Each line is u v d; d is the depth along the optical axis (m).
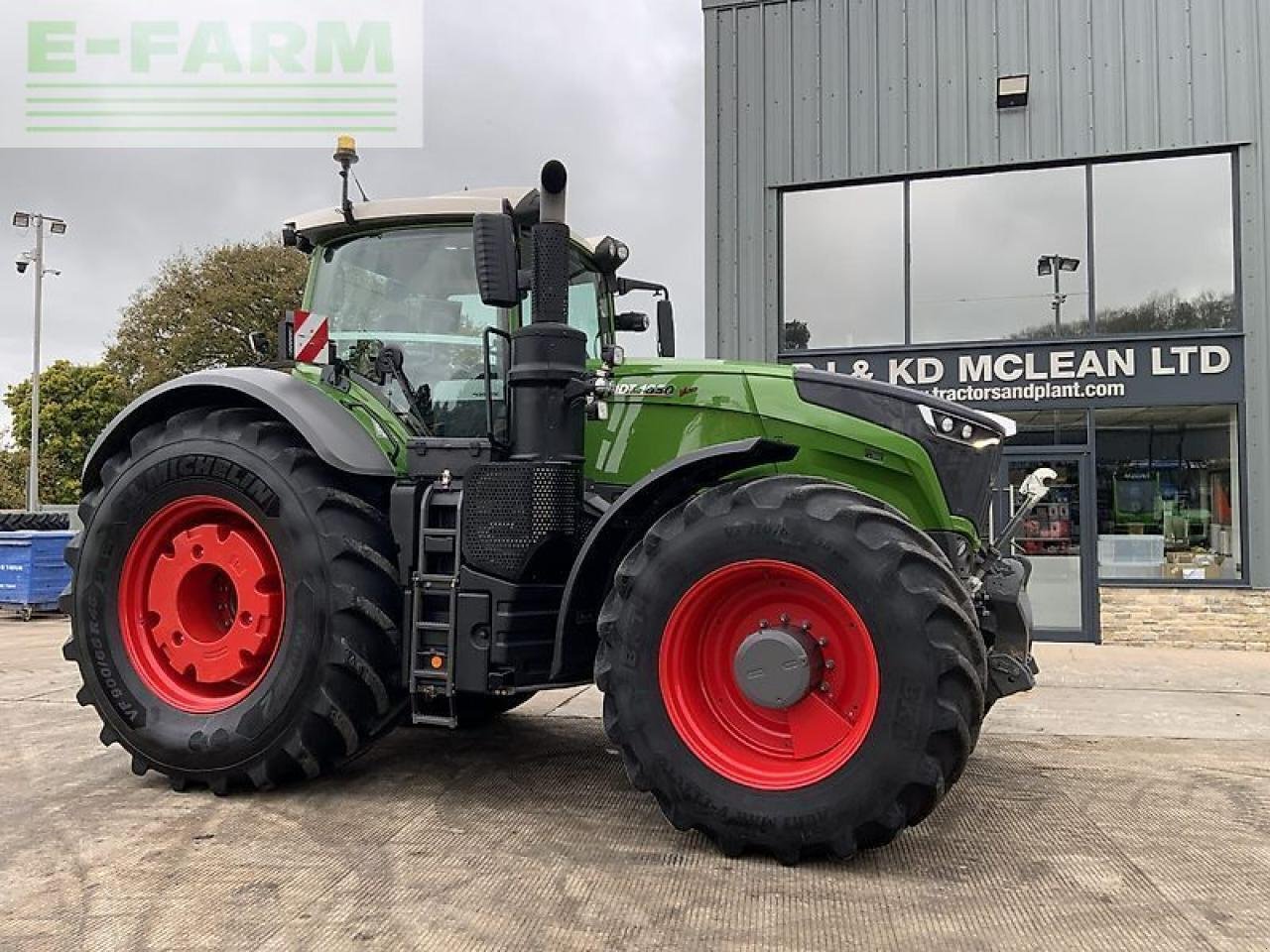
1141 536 9.36
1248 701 6.28
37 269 26.08
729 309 10.30
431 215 4.16
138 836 3.31
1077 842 3.31
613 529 3.52
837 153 10.02
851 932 2.57
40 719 5.27
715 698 3.28
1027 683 3.75
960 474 3.68
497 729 5.11
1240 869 3.06
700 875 2.98
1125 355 9.35
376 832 3.37
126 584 4.06
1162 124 9.23
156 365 27.92
